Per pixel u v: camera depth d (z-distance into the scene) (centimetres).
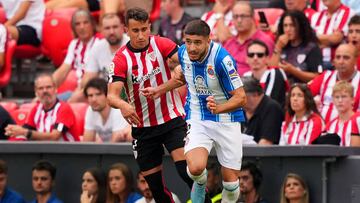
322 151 3173
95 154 3378
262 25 3994
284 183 3180
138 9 2611
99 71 3928
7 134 3541
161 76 2638
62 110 3634
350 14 3878
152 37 2639
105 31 3878
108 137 3569
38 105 3669
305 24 3697
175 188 3322
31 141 3444
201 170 2528
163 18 4384
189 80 2577
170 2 4150
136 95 2656
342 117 3362
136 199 3281
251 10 3834
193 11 4606
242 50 3844
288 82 3653
